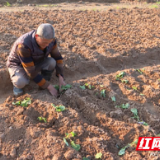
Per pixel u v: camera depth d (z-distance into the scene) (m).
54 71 3.65
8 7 8.38
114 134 2.60
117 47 4.67
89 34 5.11
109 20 6.34
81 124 2.62
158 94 3.30
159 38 5.26
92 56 4.17
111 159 2.25
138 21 6.45
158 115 2.99
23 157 2.26
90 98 3.11
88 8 8.60
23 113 2.73
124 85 3.48
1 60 3.67
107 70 4.09
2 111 2.73
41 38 2.41
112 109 3.00
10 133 2.47
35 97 3.00
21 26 5.08
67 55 4.05
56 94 3.09
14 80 2.91
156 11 7.55
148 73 3.93
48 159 2.23
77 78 3.73
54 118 2.67
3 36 4.48
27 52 2.54
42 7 8.59
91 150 2.34
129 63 4.34
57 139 2.39
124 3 10.66
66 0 10.16
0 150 2.34
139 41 5.02
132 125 2.72
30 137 2.44
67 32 5.11
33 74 2.74
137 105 3.06
